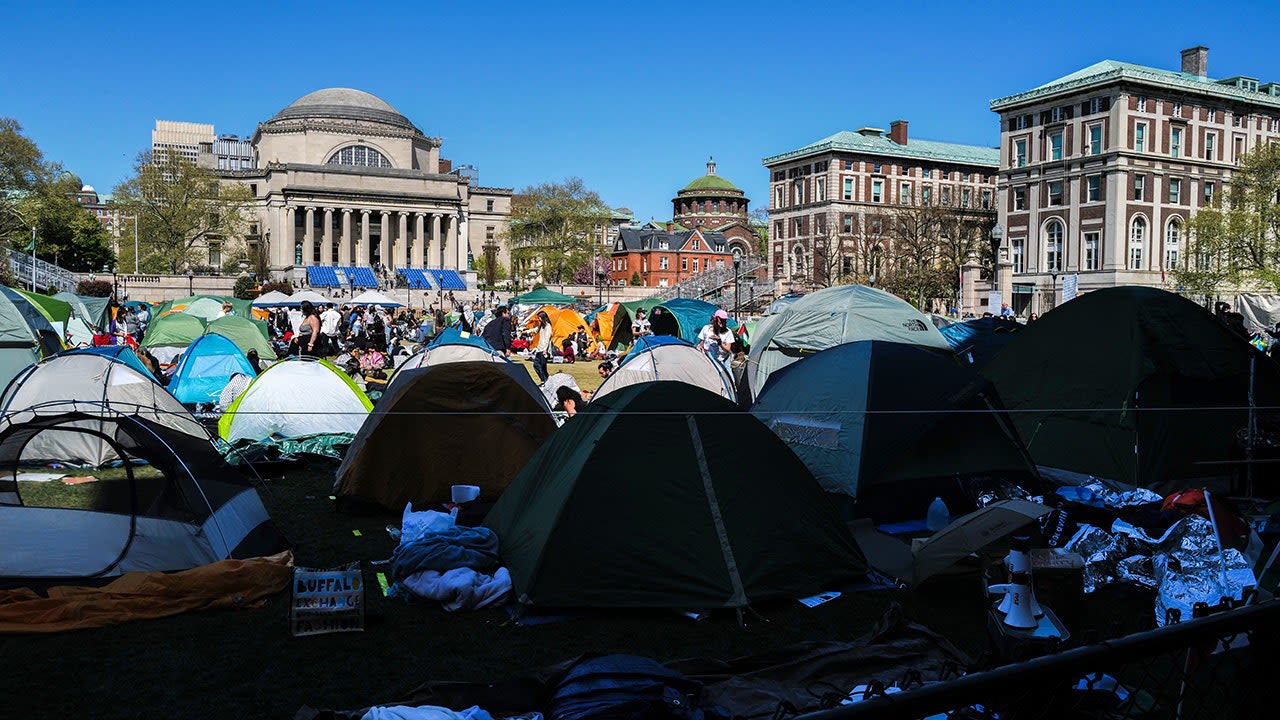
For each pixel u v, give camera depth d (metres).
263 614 6.98
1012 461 10.05
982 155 91.56
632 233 113.81
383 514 10.06
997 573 6.92
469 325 33.94
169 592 6.99
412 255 108.00
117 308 35.84
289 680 5.77
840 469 9.65
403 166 106.38
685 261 112.31
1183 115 62.06
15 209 65.56
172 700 5.46
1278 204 46.09
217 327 24.22
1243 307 37.25
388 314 45.53
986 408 10.08
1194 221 48.88
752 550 7.29
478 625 6.77
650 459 7.48
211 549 7.86
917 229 66.94
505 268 111.62
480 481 10.12
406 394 10.30
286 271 89.06
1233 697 3.60
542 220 94.00
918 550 7.85
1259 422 9.95
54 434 11.51
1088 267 61.94
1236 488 9.55
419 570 7.29
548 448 8.26
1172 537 7.61
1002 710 2.63
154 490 9.57
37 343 14.60
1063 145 63.56
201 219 83.00
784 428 10.57
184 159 82.56
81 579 7.48
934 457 9.77
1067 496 9.53
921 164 87.81
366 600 7.27
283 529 9.42
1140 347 11.02
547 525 7.28
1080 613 6.15
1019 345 12.66
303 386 14.11
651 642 6.46
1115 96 59.62
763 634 6.63
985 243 71.69
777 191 92.62
